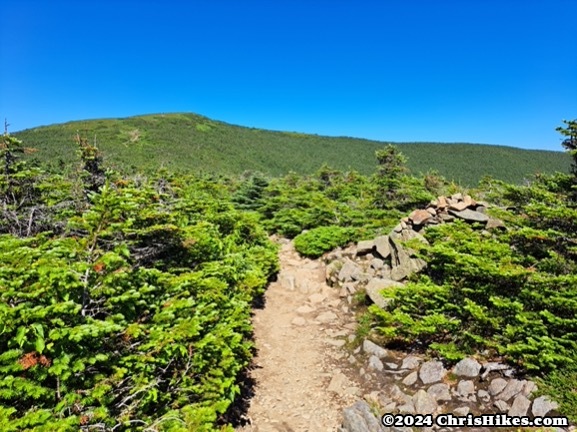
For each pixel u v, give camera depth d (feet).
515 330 17.94
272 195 77.66
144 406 13.03
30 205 27.20
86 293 13.76
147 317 15.71
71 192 28.14
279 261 46.70
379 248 36.78
